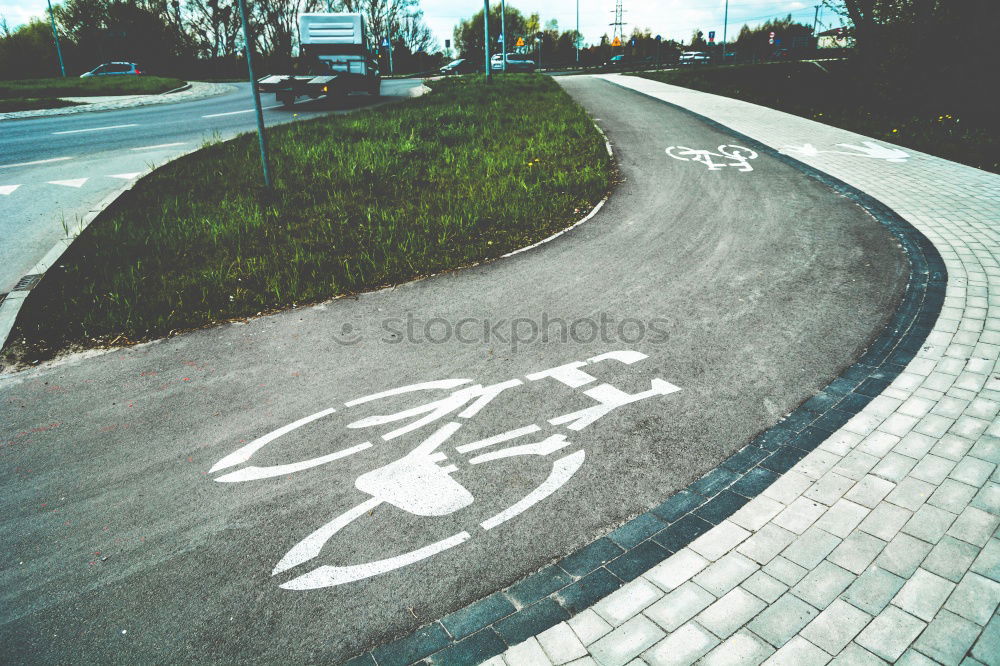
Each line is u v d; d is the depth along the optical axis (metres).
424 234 9.24
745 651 2.71
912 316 6.00
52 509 3.86
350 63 22.47
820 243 8.24
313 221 9.88
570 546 3.40
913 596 2.93
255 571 3.31
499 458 4.18
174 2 57.16
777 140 15.70
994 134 16.20
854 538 3.31
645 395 4.89
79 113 21.66
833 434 4.26
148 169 13.01
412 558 3.36
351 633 2.92
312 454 4.30
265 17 60.56
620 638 2.82
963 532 3.30
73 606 3.13
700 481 3.89
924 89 19.66
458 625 2.94
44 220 9.89
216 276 7.61
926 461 3.90
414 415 4.73
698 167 12.90
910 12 19.20
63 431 4.72
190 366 5.68
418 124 17.20
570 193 11.20
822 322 5.98
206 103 24.81
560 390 5.01
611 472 4.00
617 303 6.69
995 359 5.10
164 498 3.92
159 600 3.14
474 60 53.38
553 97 23.95
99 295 7.18
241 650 2.85
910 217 9.25
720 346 5.62
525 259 8.23
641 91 27.03
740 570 3.16
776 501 3.65
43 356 6.00
